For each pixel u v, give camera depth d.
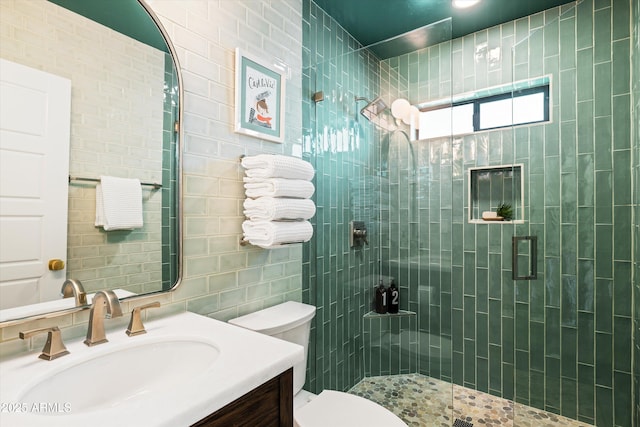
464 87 2.33
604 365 1.70
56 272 0.87
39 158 0.84
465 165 2.31
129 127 1.02
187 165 1.18
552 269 1.86
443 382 1.81
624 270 1.63
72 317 0.91
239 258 1.38
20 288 0.81
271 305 1.53
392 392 1.89
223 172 1.31
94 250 0.95
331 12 2.00
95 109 0.94
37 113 0.83
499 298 2.16
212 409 0.63
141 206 1.05
